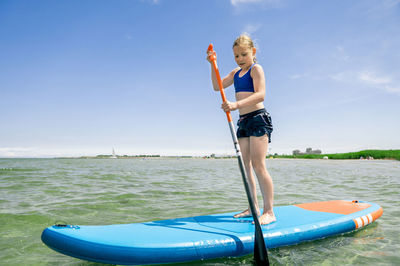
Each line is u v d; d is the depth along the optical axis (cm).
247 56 253
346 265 191
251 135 247
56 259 205
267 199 251
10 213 345
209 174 1051
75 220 320
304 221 254
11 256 211
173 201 441
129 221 318
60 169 1332
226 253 201
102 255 184
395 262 197
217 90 296
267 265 188
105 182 717
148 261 184
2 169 1281
